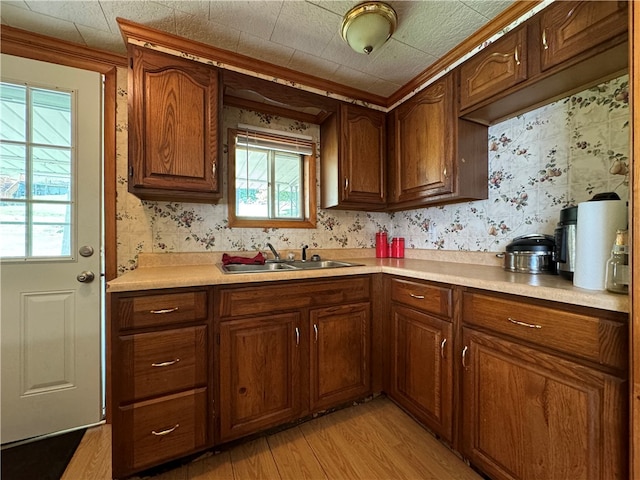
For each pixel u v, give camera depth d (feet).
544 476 3.18
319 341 5.13
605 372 2.72
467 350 4.10
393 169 6.88
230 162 6.40
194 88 5.03
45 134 4.90
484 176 5.59
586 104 4.26
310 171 7.31
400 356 5.37
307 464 4.25
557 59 3.78
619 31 3.21
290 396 4.87
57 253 4.97
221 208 6.32
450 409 4.36
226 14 4.41
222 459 4.34
